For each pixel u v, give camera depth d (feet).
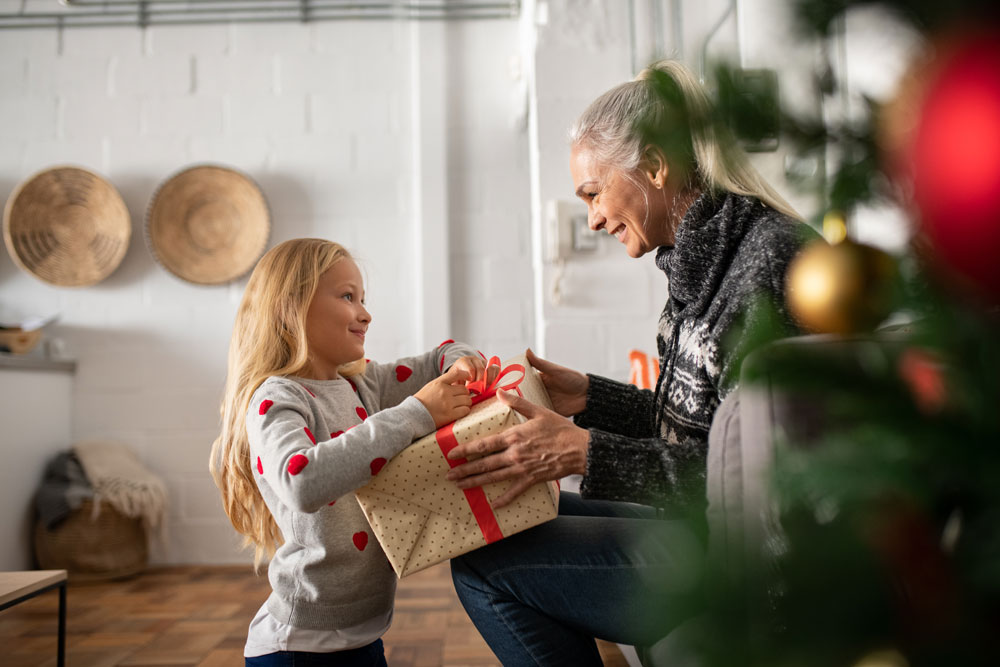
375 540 4.06
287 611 3.88
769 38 0.98
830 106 0.96
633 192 3.98
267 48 11.66
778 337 1.01
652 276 8.49
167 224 11.27
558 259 8.45
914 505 0.88
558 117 8.63
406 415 3.53
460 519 3.41
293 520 3.93
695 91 1.02
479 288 11.55
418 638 6.84
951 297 0.89
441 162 11.46
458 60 11.75
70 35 11.57
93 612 8.14
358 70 11.70
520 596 3.42
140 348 11.27
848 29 0.94
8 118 11.47
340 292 4.41
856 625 0.88
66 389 10.98
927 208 0.86
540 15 8.71
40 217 11.20
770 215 3.56
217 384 11.25
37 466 10.14
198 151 11.51
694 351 3.62
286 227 11.48
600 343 8.45
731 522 1.82
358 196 11.55
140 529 10.11
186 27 11.66
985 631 0.83
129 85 11.55
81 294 11.31
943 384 0.87
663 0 8.59
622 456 3.28
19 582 4.64
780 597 0.99
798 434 1.64
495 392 3.84
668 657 2.62
